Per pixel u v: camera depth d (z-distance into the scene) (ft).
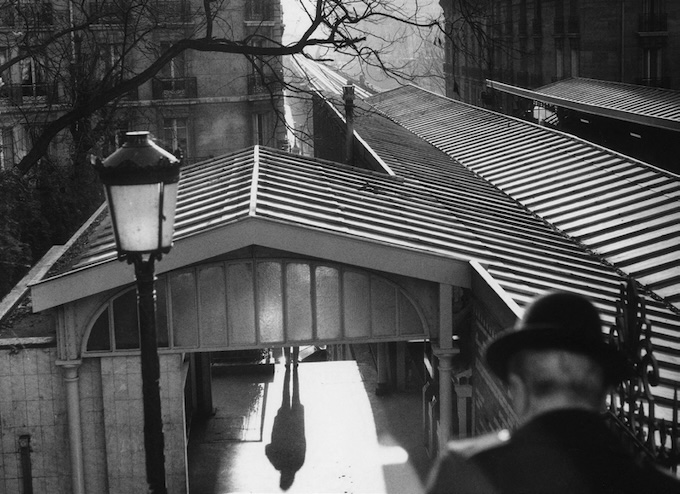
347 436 59.67
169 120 165.48
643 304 23.52
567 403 8.59
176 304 46.44
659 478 8.16
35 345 46.85
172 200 26.50
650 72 169.58
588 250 55.47
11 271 76.69
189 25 157.38
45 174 91.91
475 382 48.16
